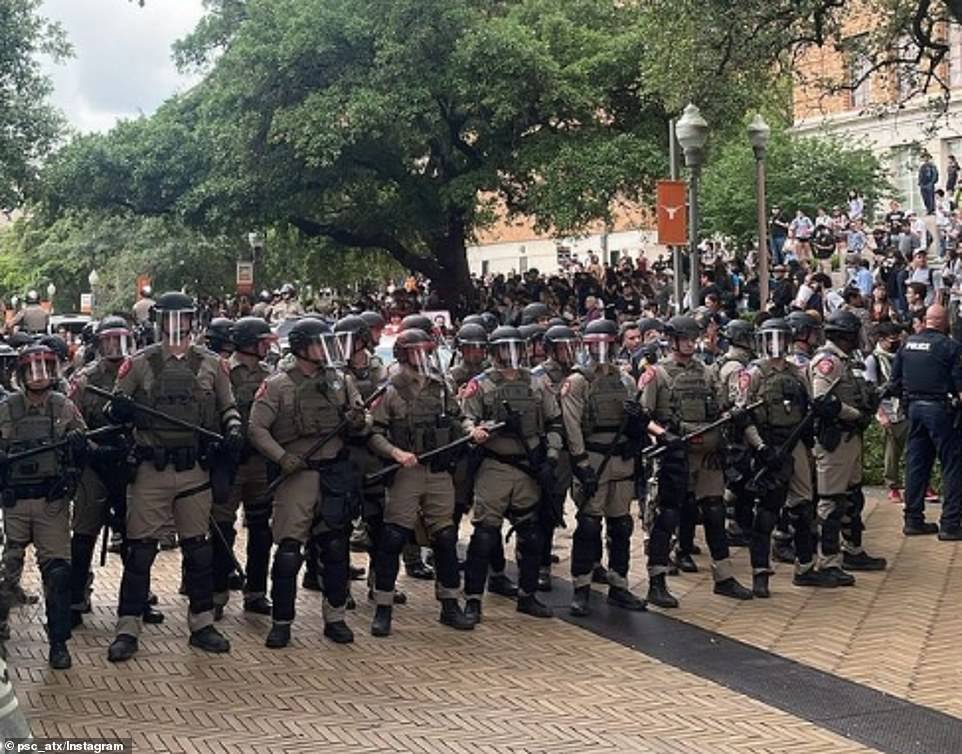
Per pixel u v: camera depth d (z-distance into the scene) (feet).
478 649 27.14
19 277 215.72
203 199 97.14
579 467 29.32
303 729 21.81
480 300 97.81
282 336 43.65
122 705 23.12
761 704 23.13
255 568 30.27
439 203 97.91
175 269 164.66
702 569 35.06
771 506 31.30
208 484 26.58
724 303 70.95
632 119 94.68
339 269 125.39
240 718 22.40
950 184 98.17
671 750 20.71
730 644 27.30
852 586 32.48
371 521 29.86
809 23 52.44
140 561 26.08
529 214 99.40
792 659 26.04
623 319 66.90
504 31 88.89
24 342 32.30
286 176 95.04
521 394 28.89
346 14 91.20
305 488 27.07
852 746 20.76
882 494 46.37
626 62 90.17
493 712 22.80
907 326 52.29
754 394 31.37
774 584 33.06
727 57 50.55
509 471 29.19
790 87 61.72
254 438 26.86
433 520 28.76
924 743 20.88
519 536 29.81
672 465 30.35
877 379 43.55
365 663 26.04
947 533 37.86
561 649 27.12
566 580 34.35
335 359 26.73
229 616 30.22
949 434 37.58
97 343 30.76
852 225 90.17
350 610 30.76
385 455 27.96
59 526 25.48
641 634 28.27
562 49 93.25
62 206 106.42
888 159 116.37
